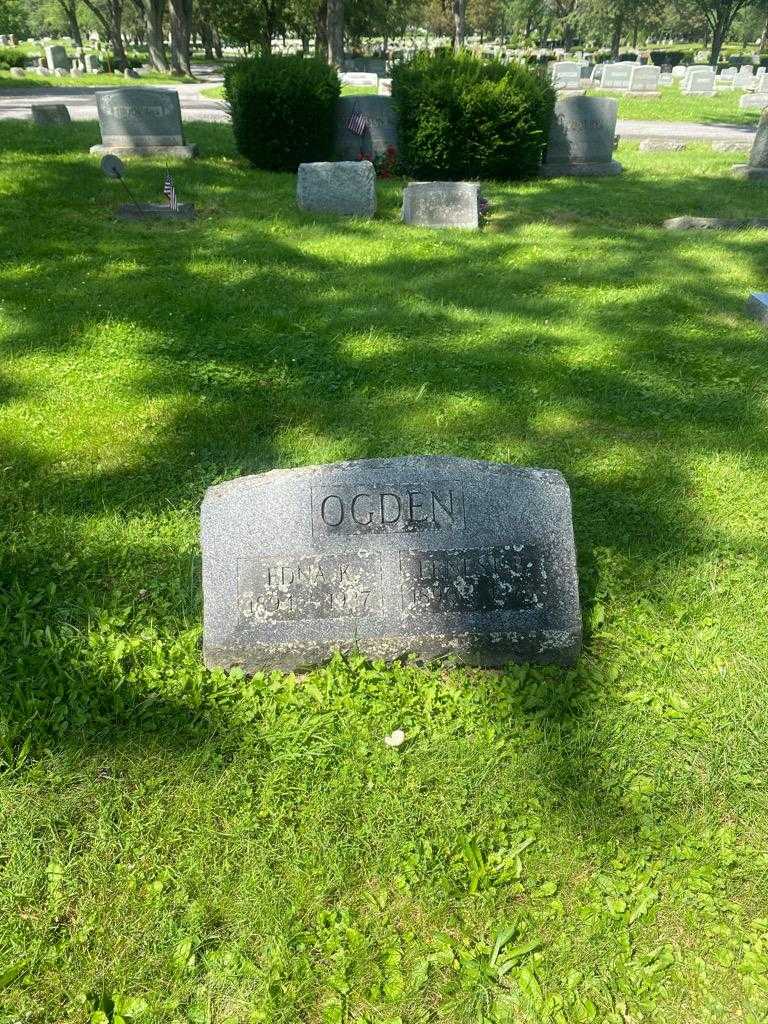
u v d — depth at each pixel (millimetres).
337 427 5320
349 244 9688
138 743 3090
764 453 5180
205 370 6062
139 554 4094
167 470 4809
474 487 3367
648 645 3615
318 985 2363
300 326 6945
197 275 8297
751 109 28234
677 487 4773
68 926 2520
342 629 3359
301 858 2713
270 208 11344
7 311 7086
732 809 2889
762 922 2506
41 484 4633
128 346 6469
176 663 3443
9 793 2859
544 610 3420
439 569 3371
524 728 3221
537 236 10508
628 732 3166
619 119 25016
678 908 2564
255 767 3018
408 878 2668
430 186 10750
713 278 8820
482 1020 2277
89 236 9656
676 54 66625
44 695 3242
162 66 43312
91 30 88438
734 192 13648
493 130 13844
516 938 2492
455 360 6379
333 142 14898
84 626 3650
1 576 3904
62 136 15953
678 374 6297
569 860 2709
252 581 3342
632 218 11789
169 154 14547
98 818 2822
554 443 5199
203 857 2703
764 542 4309
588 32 79938
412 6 57500
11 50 50344
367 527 3338
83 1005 2318
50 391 5707
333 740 3115
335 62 34750
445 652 3436
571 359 6512
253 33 36812
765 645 3615
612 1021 2271
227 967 2400
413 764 3051
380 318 7188
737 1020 2301
